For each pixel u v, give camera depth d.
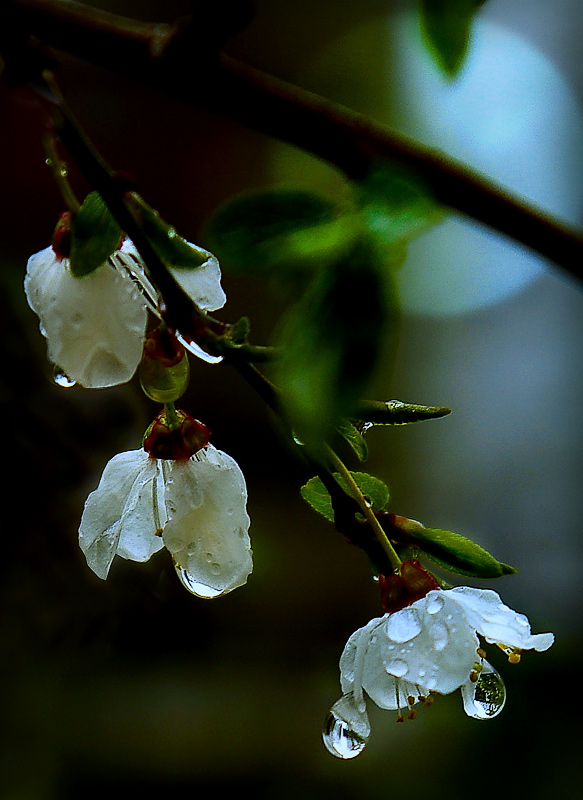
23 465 0.52
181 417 0.32
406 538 0.31
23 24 0.29
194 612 0.95
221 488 0.32
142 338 0.31
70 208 0.30
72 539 0.54
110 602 0.55
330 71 0.79
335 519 0.31
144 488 0.32
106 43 0.29
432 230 0.28
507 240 0.28
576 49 0.93
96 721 0.85
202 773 0.88
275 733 0.92
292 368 0.28
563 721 0.88
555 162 0.92
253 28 0.94
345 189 0.28
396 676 0.32
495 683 0.32
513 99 0.87
